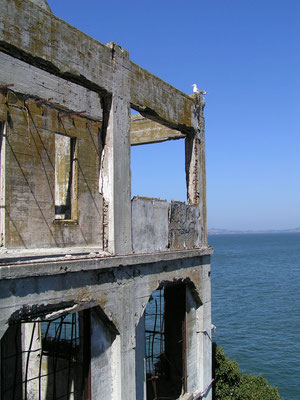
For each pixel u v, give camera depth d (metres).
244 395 13.88
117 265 8.62
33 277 6.99
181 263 11.11
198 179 12.35
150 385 12.05
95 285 8.19
